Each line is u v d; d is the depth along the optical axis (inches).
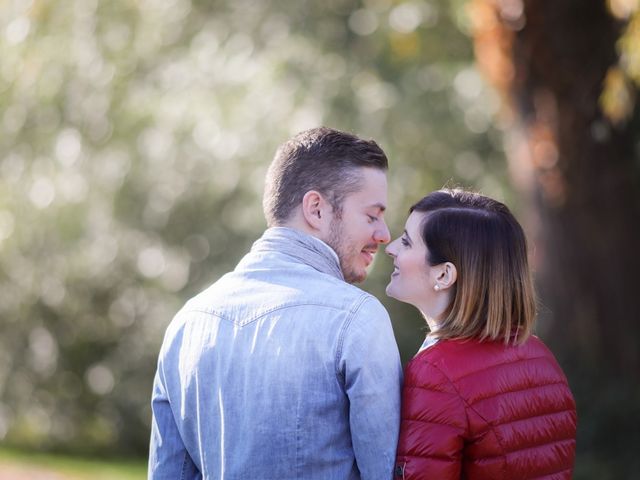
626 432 481.1
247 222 678.5
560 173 508.4
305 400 151.3
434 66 645.9
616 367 517.3
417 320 671.1
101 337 743.1
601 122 490.0
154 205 677.3
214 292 164.6
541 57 481.4
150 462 169.9
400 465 153.3
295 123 610.2
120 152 620.7
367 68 636.7
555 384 164.2
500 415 154.6
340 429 153.3
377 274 653.3
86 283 701.3
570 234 518.3
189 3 598.9
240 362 155.8
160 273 728.3
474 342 160.7
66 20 545.6
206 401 158.6
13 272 670.5
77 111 588.4
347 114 622.5
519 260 166.2
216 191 674.2
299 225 162.6
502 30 482.6
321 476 152.3
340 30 639.8
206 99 609.3
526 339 164.6
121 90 587.8
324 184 161.0
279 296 157.5
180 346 165.0
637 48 363.9
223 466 155.5
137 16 565.3
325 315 154.0
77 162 610.9
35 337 725.3
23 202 616.7
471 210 167.6
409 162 666.8
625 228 513.0
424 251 167.8
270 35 625.9
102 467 630.5
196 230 711.1
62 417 755.4
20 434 754.2
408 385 157.5
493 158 700.0
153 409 169.8
